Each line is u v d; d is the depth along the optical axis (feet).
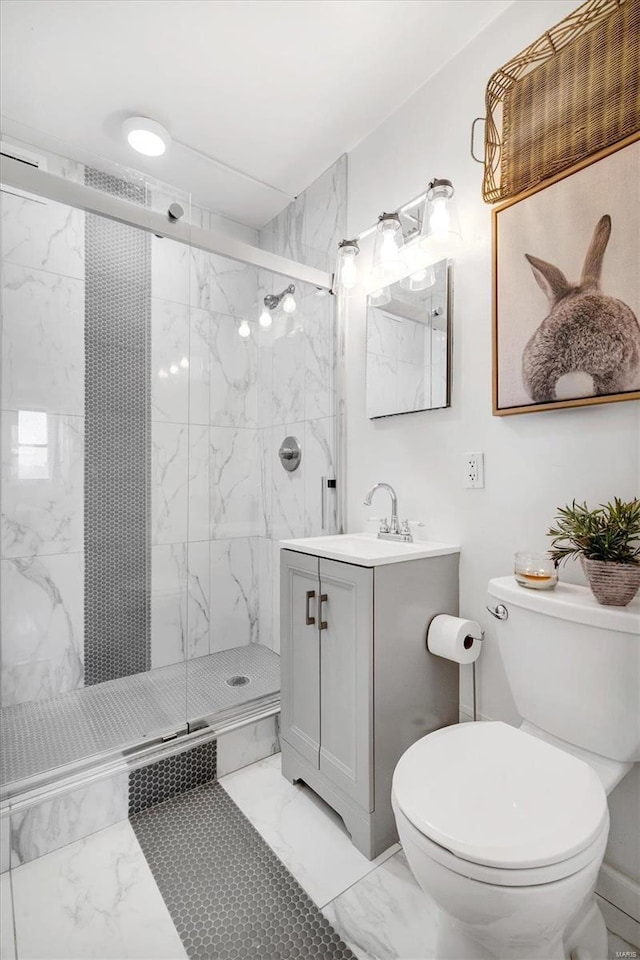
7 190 5.22
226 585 7.93
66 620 6.40
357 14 4.79
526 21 4.61
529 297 4.44
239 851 4.50
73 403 6.54
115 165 5.56
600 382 3.93
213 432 7.84
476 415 5.08
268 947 3.56
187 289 7.55
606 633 3.34
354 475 6.73
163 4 4.66
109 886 4.09
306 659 5.26
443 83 5.47
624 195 3.79
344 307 6.93
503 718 4.86
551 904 2.48
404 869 4.27
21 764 4.90
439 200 4.91
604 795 2.94
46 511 6.28
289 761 5.57
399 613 4.58
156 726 5.64
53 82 5.65
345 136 6.63
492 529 4.91
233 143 6.76
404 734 4.63
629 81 3.76
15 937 3.63
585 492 4.16
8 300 6.02
